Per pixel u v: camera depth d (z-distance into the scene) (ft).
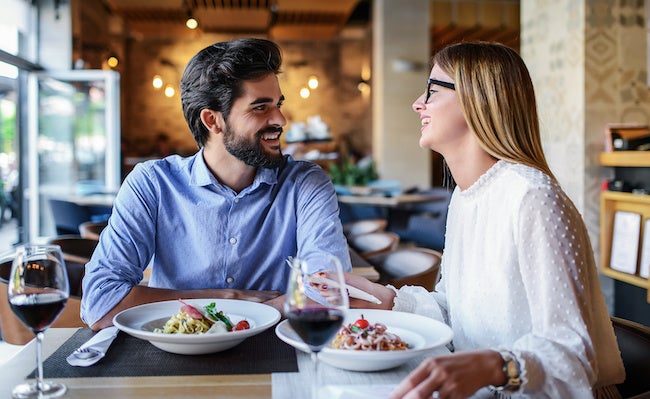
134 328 4.73
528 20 17.72
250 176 6.45
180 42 42.16
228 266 6.43
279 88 6.11
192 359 4.40
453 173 4.84
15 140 26.07
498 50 4.57
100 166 26.27
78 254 10.32
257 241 6.48
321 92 42.39
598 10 15.06
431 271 7.70
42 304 3.85
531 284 3.97
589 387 3.61
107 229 6.33
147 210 6.33
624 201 14.49
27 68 25.71
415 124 33.09
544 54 16.85
